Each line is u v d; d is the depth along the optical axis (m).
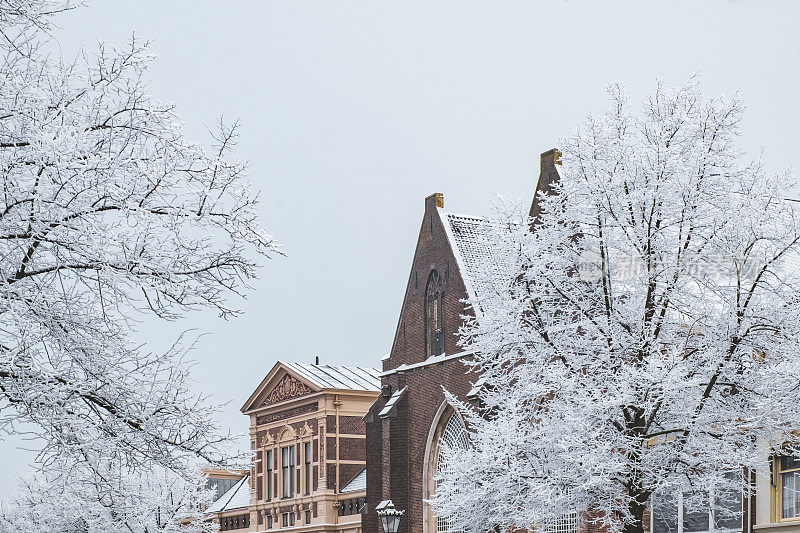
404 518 52.66
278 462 72.19
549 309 33.62
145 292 16.02
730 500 32.34
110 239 15.41
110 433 16.30
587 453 29.80
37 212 15.33
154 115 16.77
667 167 32.12
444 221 53.44
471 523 35.03
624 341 31.55
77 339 15.81
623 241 32.31
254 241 16.72
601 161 32.62
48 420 15.56
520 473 31.50
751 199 31.28
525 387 33.12
